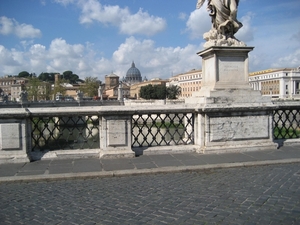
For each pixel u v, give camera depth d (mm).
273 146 8578
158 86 92625
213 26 9000
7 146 7262
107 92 144000
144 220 4125
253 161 7246
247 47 8477
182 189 5430
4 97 49156
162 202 4785
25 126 7359
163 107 8094
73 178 6227
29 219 4223
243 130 8375
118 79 160250
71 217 4270
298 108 9422
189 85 104250
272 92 83000
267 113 8570
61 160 7480
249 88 8562
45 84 89562
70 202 4855
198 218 4168
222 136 8219
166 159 7516
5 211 4523
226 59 8531
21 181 6039
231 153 8117
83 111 7637
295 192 5164
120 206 4648
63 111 7574
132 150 7855
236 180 5961
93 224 4031
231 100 8359
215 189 5398
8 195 5254
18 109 7305
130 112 7684
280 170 6680
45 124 8039
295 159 7418
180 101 46531
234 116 8297
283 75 78250
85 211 4477
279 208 4480
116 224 4020
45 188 5637
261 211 4379
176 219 4145
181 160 7402
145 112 7934
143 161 7332
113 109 7582
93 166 6906
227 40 8484
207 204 4672
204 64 9250
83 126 8484
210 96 8266
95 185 5777
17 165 7031
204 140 8203
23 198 5086
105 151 7645
